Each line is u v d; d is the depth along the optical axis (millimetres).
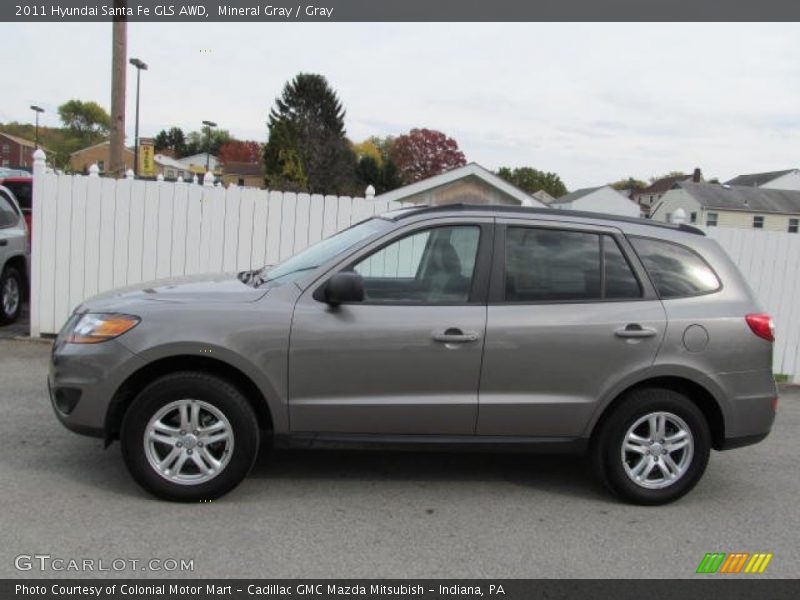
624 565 3998
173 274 8859
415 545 4094
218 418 4410
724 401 4789
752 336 4820
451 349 4512
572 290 4734
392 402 4512
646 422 4770
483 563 3930
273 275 4953
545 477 5297
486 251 4703
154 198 8766
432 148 88438
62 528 4055
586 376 4637
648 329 4672
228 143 97750
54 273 8773
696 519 4680
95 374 4332
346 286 4344
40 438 5484
